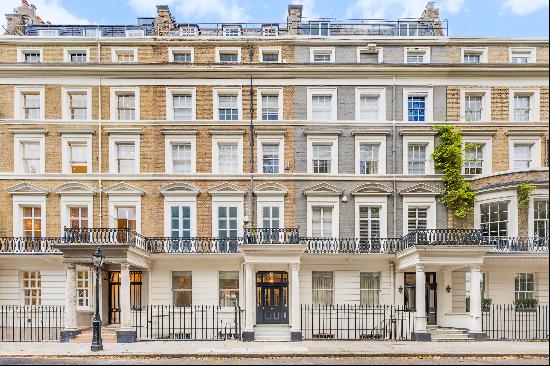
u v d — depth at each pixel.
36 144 28.55
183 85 28.77
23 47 29.50
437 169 28.45
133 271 27.56
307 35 30.55
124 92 28.81
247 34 32.66
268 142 28.56
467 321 24.72
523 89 28.80
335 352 19.56
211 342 22.89
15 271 27.39
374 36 29.89
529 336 25.72
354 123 28.50
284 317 26.78
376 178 28.19
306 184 28.22
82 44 29.58
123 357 19.17
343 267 27.42
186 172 28.47
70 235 25.36
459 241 23.53
